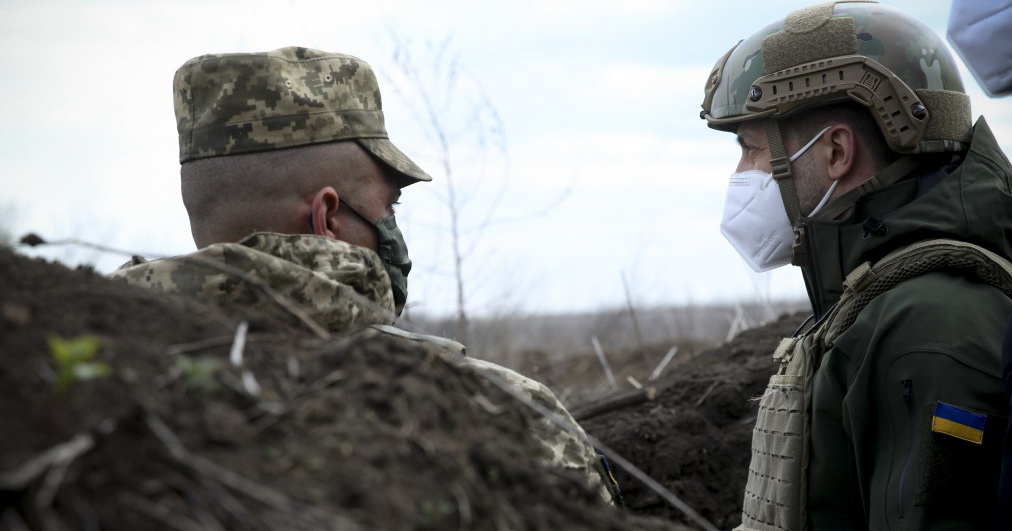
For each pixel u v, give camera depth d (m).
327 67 1.96
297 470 0.92
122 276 1.52
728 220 2.34
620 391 4.46
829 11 2.16
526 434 1.24
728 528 3.43
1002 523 1.54
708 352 4.39
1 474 0.80
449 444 1.05
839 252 2.08
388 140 2.06
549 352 8.73
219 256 1.51
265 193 1.88
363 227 1.95
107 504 0.82
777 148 2.19
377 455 0.97
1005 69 1.76
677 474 3.52
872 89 2.04
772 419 2.09
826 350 2.03
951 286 1.83
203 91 1.91
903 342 1.79
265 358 1.11
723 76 2.34
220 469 0.88
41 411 0.88
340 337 1.34
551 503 1.06
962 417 1.67
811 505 1.99
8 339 0.97
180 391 0.97
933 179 2.04
